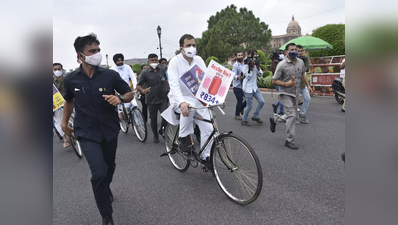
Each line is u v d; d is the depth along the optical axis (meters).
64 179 3.72
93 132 2.41
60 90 5.52
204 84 2.83
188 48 2.98
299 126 5.74
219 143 2.84
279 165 3.70
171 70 3.05
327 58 10.11
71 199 3.12
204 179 3.42
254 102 9.54
